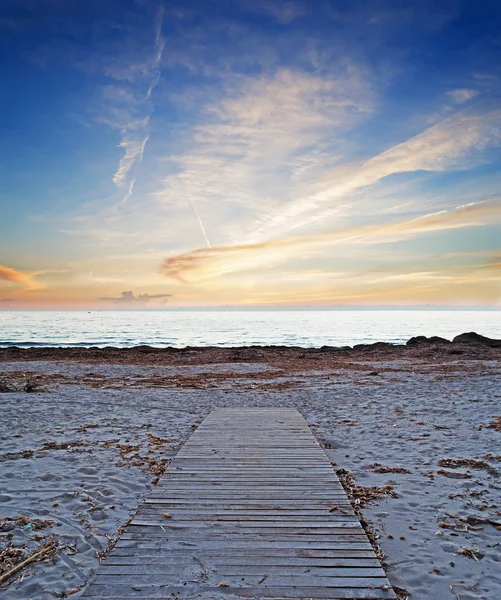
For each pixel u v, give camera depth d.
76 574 3.68
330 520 4.24
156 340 49.25
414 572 3.67
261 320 123.00
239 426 8.49
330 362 23.20
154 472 6.24
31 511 4.92
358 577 3.30
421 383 15.20
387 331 68.12
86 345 42.75
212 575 3.32
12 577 3.63
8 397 12.89
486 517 4.71
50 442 7.87
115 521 4.70
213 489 5.06
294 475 5.55
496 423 9.05
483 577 3.60
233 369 20.42
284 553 3.62
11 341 46.88
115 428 8.97
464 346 28.14
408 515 4.78
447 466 6.44
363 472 6.20
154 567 3.43
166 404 11.85
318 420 9.74
